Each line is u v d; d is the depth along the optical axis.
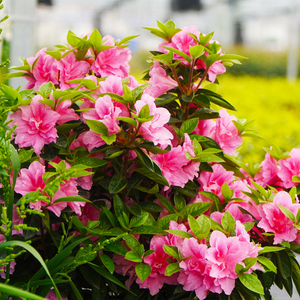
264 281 1.86
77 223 1.79
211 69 1.95
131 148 1.82
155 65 1.98
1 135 1.71
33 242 1.84
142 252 1.80
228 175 1.93
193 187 1.90
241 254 1.76
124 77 1.97
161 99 1.87
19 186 1.75
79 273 1.88
